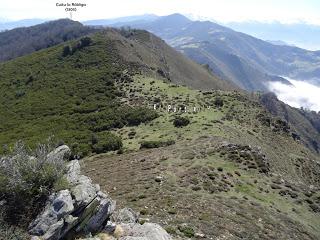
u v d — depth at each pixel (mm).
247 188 38125
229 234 24797
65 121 82000
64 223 12859
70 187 14305
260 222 29609
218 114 79188
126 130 74062
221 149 48250
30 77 115500
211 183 36250
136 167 42688
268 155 60188
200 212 27938
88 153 62188
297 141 83312
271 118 86188
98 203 14602
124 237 14305
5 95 107438
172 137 63938
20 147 14898
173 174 38406
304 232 30641
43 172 13875
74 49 132875
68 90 101000
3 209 12633
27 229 12508
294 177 54625
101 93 96875
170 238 15914
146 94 94312
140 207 27922
